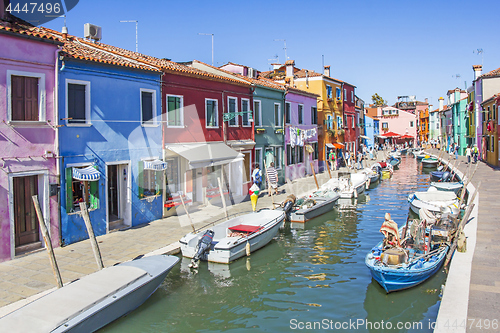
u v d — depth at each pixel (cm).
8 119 1014
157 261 945
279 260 1176
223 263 1118
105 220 1289
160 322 802
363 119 5478
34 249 1090
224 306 874
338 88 3847
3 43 1003
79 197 1216
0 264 986
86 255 1061
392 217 1733
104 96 1287
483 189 2036
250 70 2556
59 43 1127
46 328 638
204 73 1764
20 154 1042
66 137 1159
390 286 915
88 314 698
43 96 1098
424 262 975
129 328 775
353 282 1000
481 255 990
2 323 639
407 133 7544
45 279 889
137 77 1416
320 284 991
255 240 1232
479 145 3853
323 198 1878
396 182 2995
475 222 1339
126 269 866
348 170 3434
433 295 910
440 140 6406
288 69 3281
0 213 995
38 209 784
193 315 834
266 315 834
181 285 984
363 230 1515
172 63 1866
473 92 4075
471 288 784
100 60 1255
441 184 2250
